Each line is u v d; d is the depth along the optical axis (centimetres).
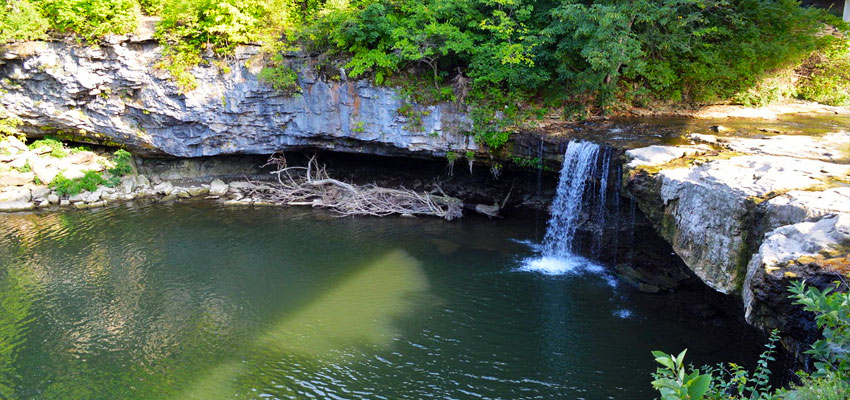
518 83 2066
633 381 1184
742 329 1366
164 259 1858
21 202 2400
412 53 2061
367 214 2308
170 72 2238
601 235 1809
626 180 1428
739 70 2195
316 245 1972
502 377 1209
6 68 2367
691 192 1180
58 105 2412
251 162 2773
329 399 1145
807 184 1038
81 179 2520
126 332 1403
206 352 1315
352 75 2116
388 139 2247
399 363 1265
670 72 2123
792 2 2159
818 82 2372
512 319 1452
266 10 2245
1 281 1698
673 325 1404
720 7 2131
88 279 1709
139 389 1177
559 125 2042
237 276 1722
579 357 1277
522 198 2338
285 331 1402
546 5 2131
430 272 1739
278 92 2256
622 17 1805
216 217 2288
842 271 682
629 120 2083
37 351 1319
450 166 2377
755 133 1734
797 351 742
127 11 2197
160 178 2681
